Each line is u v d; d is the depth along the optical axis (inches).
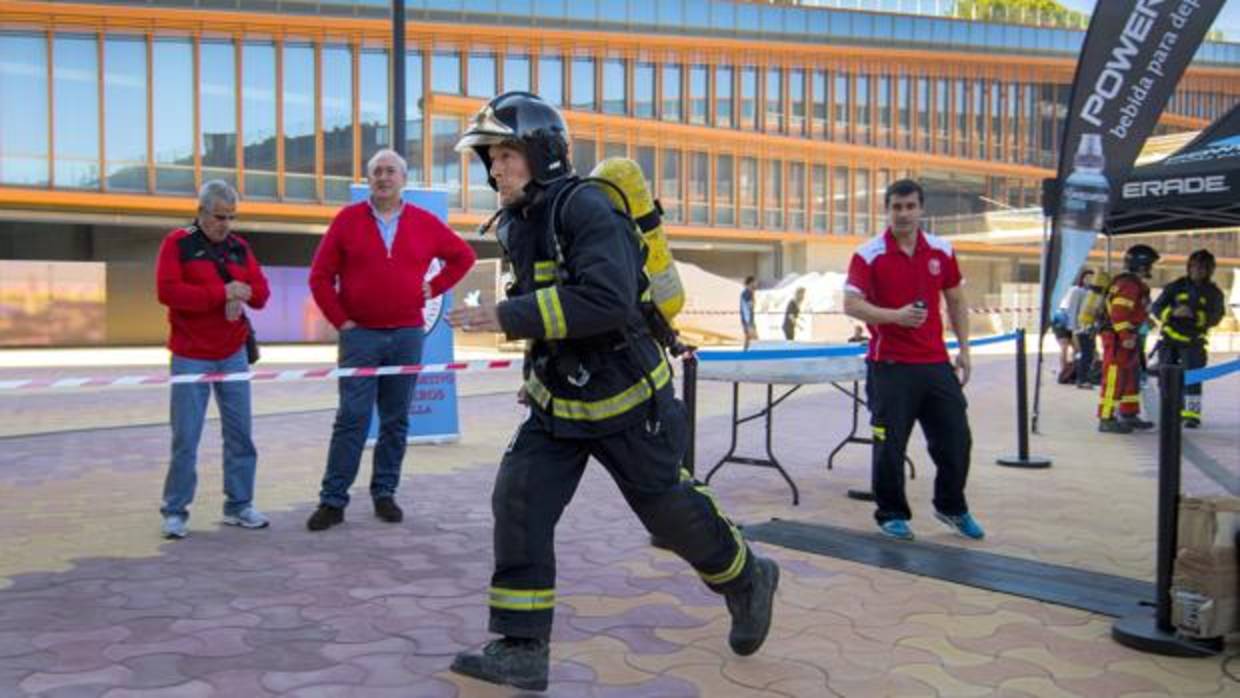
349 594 185.6
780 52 1768.0
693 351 210.4
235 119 1380.4
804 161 1806.1
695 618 174.4
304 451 361.1
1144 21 296.0
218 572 199.3
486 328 122.9
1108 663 154.1
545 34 1568.7
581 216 126.8
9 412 494.3
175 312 223.5
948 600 185.0
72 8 1275.8
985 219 1636.3
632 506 140.3
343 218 235.1
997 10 1998.0
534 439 135.9
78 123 1298.0
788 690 143.3
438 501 270.2
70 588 188.1
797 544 222.8
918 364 224.7
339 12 1419.8
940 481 230.5
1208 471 337.1
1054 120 2085.4
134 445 376.5
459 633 165.2
